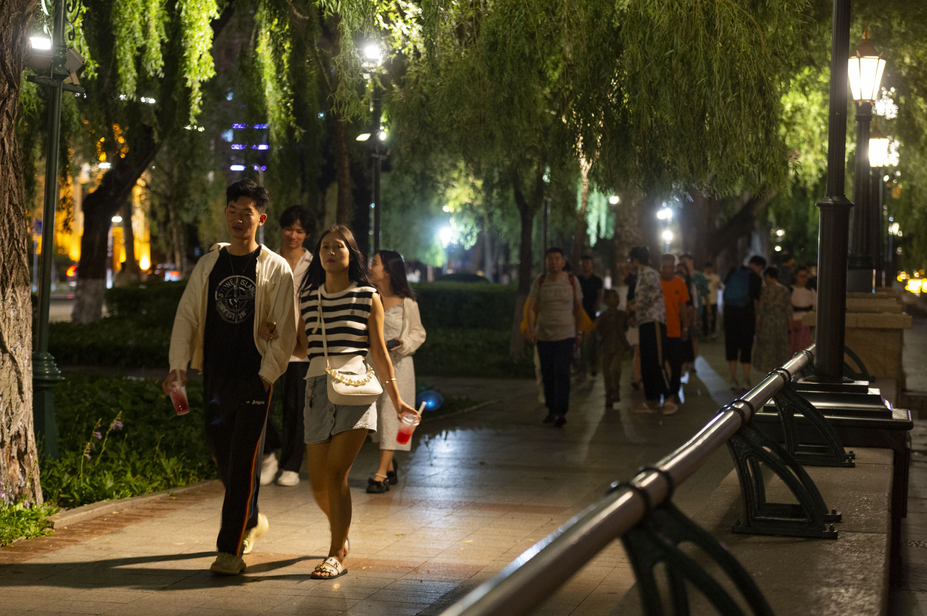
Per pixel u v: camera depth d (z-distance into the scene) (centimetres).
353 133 1861
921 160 1978
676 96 953
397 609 482
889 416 631
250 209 545
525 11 986
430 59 1030
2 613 464
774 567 368
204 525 658
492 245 6181
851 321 1418
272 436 813
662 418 1275
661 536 227
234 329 544
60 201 1927
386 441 779
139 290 2486
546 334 1208
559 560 171
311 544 612
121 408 1051
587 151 1075
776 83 1033
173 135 1880
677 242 6041
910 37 1652
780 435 633
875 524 438
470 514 703
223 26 1572
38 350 800
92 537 623
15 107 655
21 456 662
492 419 1254
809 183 2127
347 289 550
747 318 1622
